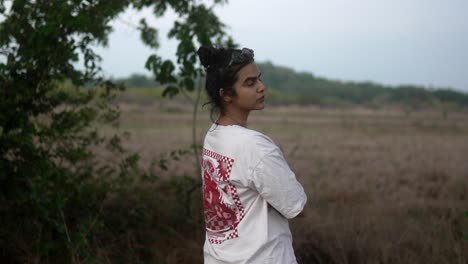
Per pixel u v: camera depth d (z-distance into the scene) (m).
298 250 3.84
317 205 5.11
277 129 18.25
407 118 28.23
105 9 3.65
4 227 3.61
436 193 6.39
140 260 3.84
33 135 3.68
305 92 62.12
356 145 12.28
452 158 9.46
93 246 3.64
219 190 1.87
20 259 3.53
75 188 3.74
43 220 3.64
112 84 4.11
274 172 1.73
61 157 3.80
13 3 3.61
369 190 6.32
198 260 3.84
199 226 4.28
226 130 1.87
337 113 33.19
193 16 4.26
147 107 30.36
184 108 30.80
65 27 3.59
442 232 4.09
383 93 64.19
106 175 4.21
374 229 4.16
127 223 4.20
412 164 8.52
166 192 5.16
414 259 3.59
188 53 4.03
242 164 1.77
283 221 1.87
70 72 3.79
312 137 14.65
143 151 9.67
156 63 4.05
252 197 1.81
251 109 1.90
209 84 1.93
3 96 3.50
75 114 3.77
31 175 3.50
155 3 4.23
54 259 3.56
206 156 1.95
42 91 3.70
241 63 1.86
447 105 51.56
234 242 1.84
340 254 3.76
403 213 4.96
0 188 3.54
